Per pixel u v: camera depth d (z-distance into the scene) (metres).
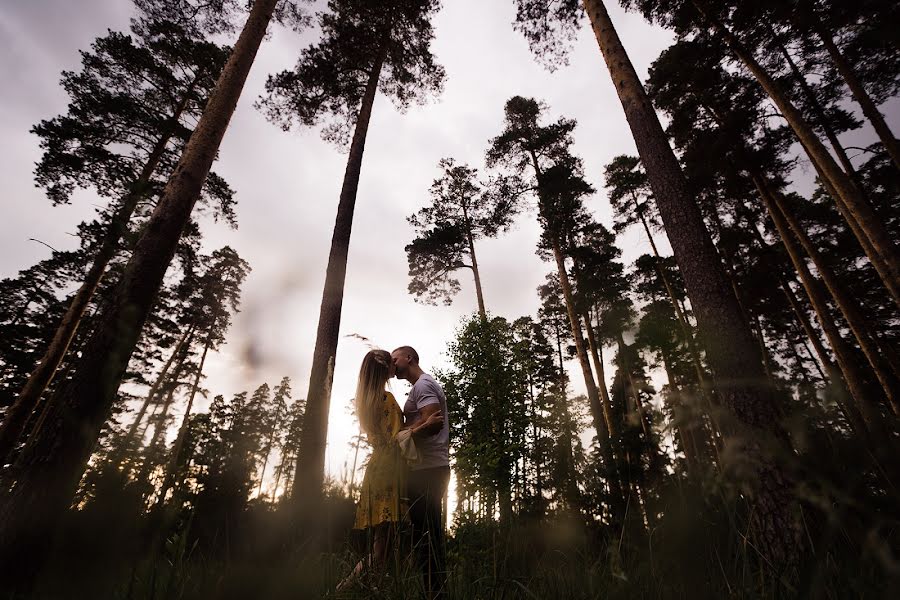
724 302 3.73
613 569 0.73
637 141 5.10
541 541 0.97
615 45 5.71
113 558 0.46
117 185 11.18
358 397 2.07
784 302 16.39
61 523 0.45
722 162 12.54
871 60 10.16
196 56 11.66
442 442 2.27
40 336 15.36
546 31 8.83
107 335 2.96
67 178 11.55
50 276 14.98
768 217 15.68
